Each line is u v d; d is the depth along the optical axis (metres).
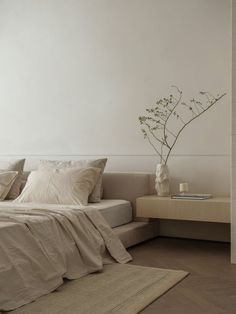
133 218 5.05
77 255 3.55
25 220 3.25
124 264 3.88
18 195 5.31
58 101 5.83
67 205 4.44
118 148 5.42
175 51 5.09
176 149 5.08
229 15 4.81
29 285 3.02
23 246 3.11
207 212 4.27
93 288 3.23
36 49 5.98
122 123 5.39
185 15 5.03
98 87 5.54
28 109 6.06
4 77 6.25
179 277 3.48
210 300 2.97
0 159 6.25
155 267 3.83
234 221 3.96
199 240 4.98
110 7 5.46
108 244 3.93
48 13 5.89
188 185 5.02
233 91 3.91
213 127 4.89
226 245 4.72
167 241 4.93
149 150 5.24
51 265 3.23
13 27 6.16
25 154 6.09
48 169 5.04
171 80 5.11
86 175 4.70
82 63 5.65
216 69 4.87
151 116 5.23
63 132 5.79
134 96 5.32
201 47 4.95
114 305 2.86
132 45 5.32
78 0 5.67
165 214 4.49
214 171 4.89
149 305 2.89
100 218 4.02
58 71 5.82
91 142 5.59
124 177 5.14
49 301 2.97
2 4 6.24
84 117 5.64
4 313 2.76
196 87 4.98
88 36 5.61
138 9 5.29
